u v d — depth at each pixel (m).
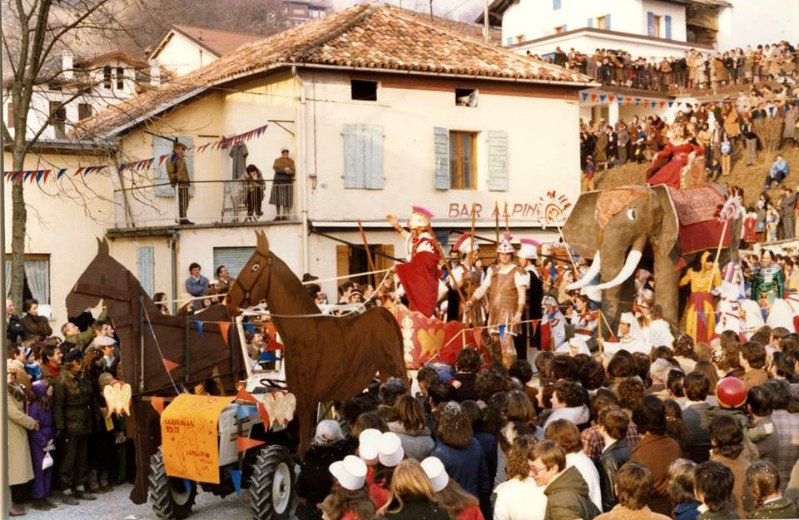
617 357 11.38
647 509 7.05
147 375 12.11
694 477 7.34
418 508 6.83
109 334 14.19
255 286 12.09
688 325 18.58
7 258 26.91
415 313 14.87
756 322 18.41
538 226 30.33
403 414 9.06
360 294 18.64
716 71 45.53
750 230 33.84
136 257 28.38
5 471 7.20
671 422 9.14
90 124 31.25
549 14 55.47
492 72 29.16
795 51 44.16
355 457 7.41
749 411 9.80
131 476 14.23
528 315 16.48
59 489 13.22
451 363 15.24
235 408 11.73
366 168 27.44
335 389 12.64
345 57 27.02
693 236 18.58
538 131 30.52
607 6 53.00
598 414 9.37
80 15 26.17
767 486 7.37
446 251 28.69
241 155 28.50
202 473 11.28
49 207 27.92
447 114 28.89
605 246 18.08
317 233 26.55
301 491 9.49
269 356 13.41
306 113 26.66
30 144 23.02
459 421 8.67
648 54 51.41
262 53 28.59
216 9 55.62
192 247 27.22
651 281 20.02
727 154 38.72
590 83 30.67
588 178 40.50
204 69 31.80
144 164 25.59
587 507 7.49
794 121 38.31
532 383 14.45
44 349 13.41
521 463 7.85
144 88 29.23
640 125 41.00
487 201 29.53
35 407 12.73
